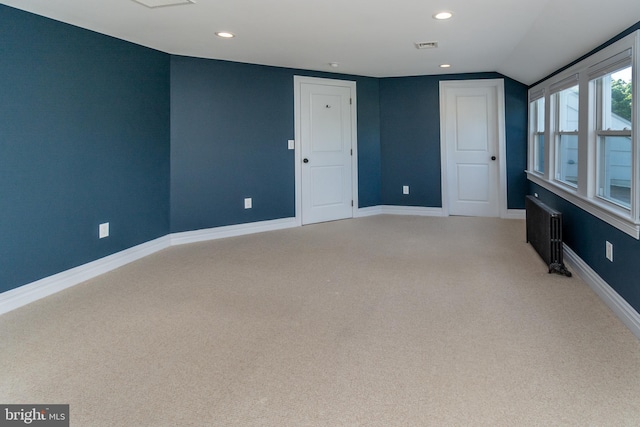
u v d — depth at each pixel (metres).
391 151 6.43
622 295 2.57
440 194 6.25
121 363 2.14
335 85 5.86
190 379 1.99
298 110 5.56
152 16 3.24
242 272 3.68
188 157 4.77
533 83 5.37
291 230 5.44
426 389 1.88
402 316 2.69
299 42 4.10
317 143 5.79
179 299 3.05
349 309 2.82
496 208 6.08
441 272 3.57
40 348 2.31
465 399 1.80
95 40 3.62
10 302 2.90
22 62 2.99
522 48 4.19
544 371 2.00
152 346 2.33
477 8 3.12
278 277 3.53
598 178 3.19
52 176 3.24
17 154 2.97
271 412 1.74
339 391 1.88
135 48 4.08
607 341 2.29
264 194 5.38
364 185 6.32
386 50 4.46
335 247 4.53
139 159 4.20
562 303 2.84
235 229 5.19
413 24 3.53
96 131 3.66
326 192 5.95
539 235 3.91
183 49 4.35
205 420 1.69
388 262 3.92
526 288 3.14
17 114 2.96
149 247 4.36
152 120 4.36
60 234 3.32
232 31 3.69
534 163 5.62
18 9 2.96
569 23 3.02
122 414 1.73
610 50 2.79
